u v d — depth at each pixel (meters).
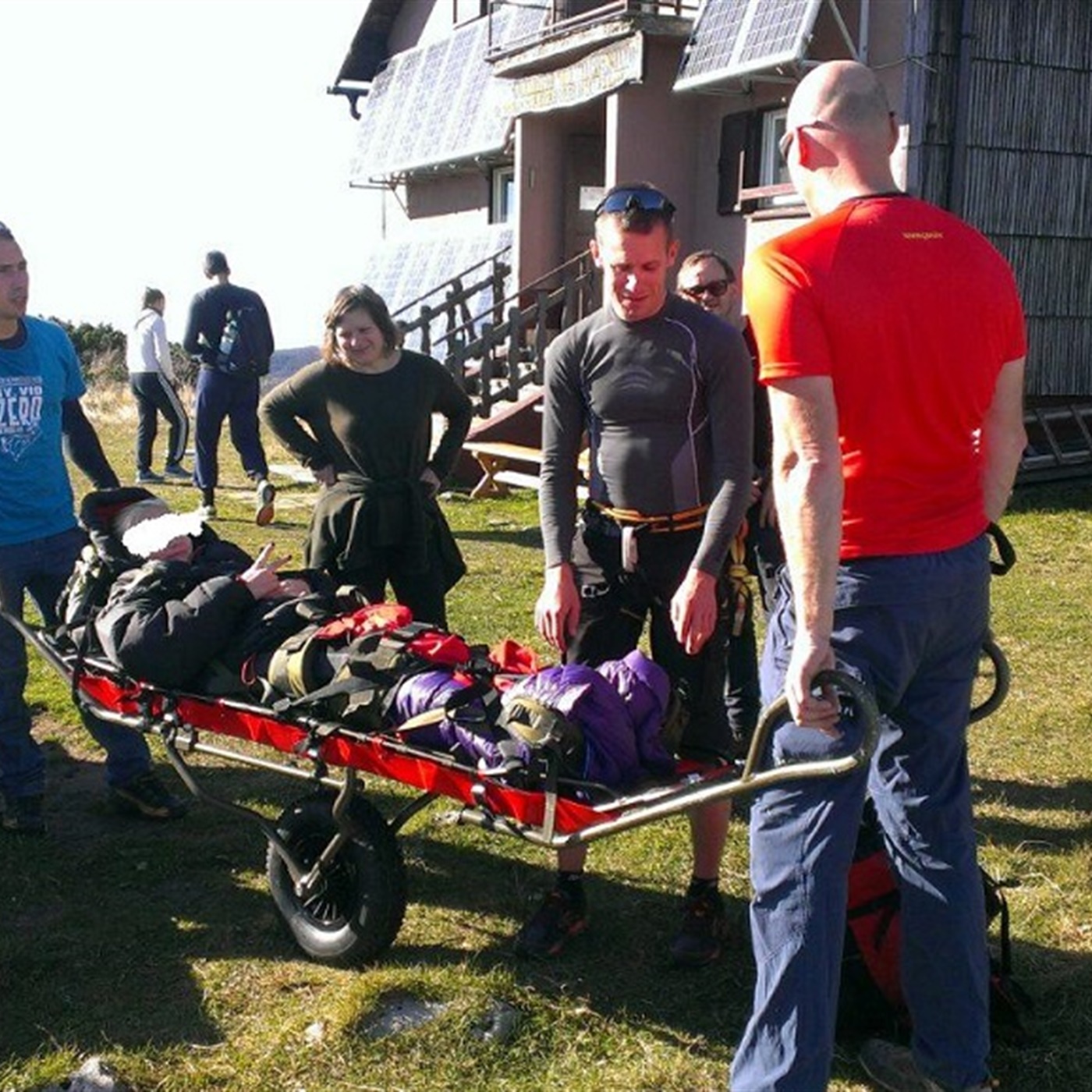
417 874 4.33
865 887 3.29
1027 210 11.02
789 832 2.78
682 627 3.50
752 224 12.42
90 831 4.71
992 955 3.65
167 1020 3.50
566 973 3.68
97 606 4.33
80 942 3.92
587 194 14.99
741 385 3.59
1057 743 5.35
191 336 10.80
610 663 3.49
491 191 17.38
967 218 10.78
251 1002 3.57
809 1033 2.74
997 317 2.75
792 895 2.76
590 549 3.83
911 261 2.65
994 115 10.77
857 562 2.75
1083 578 8.17
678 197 13.02
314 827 3.76
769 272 2.64
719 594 3.71
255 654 3.81
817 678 2.58
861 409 2.67
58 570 4.71
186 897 4.21
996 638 6.85
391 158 18.55
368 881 3.61
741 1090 2.80
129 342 13.27
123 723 4.01
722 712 3.79
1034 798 4.80
